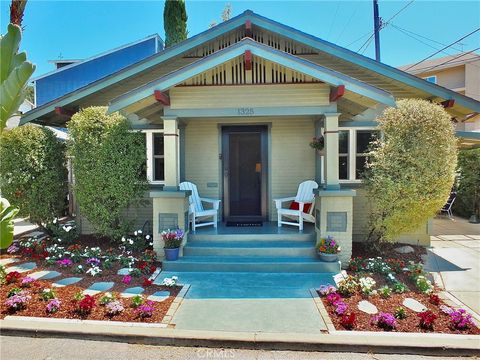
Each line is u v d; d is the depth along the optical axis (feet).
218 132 25.58
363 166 24.11
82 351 10.37
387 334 11.12
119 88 25.96
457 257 20.76
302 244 19.67
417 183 18.40
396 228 19.45
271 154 25.48
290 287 15.65
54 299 12.94
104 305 13.10
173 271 17.83
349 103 20.16
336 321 12.14
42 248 20.36
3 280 15.08
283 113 18.89
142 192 22.22
